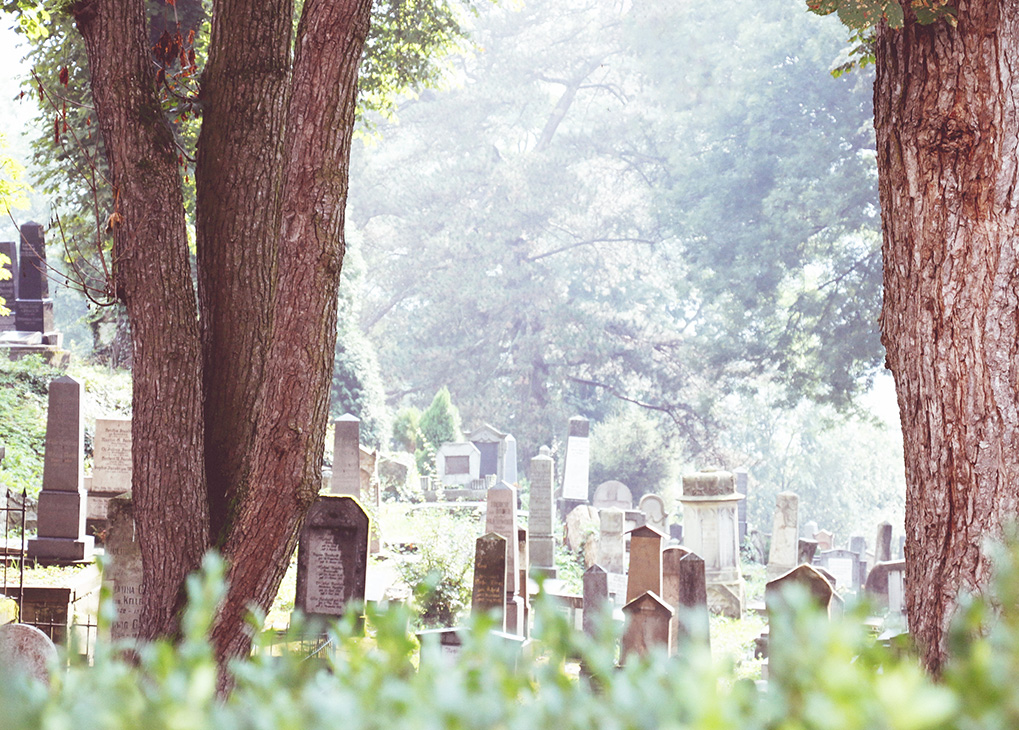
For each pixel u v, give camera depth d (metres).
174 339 7.21
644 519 23.25
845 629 1.27
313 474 6.81
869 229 35.75
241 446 7.58
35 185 17.22
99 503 15.48
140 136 7.33
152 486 7.07
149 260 7.23
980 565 4.27
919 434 4.52
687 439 46.12
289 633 1.78
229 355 7.59
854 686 1.15
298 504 6.76
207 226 7.66
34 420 18.55
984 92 4.39
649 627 10.25
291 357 6.66
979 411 4.34
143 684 1.50
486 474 33.56
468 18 17.38
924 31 4.51
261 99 7.69
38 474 16.75
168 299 7.23
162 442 7.10
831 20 37.12
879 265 35.59
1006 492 4.28
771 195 37.19
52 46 16.86
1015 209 4.36
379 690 1.46
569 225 48.56
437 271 49.75
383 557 16.97
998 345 4.34
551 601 1.62
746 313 39.47
